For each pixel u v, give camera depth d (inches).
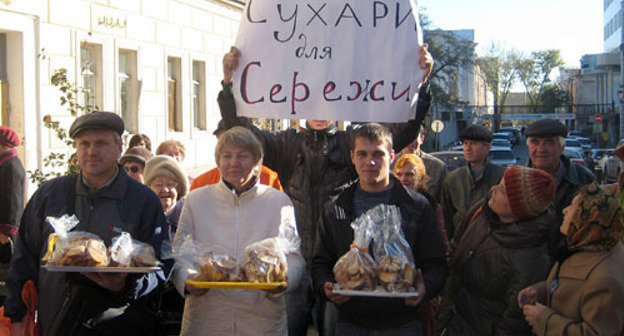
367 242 138.9
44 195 143.5
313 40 167.6
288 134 191.0
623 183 199.6
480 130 228.7
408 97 166.7
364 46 167.2
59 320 136.3
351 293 133.9
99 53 524.4
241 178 146.8
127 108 580.4
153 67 606.5
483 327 145.1
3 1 411.5
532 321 131.0
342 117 167.2
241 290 144.6
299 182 182.7
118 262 129.0
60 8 469.7
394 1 166.2
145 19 588.4
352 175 180.2
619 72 3553.2
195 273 138.1
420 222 150.6
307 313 176.9
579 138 1898.4
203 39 696.4
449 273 154.1
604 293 120.7
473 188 229.0
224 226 147.1
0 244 236.2
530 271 140.1
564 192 199.2
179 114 664.4
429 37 2048.5
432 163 268.2
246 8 170.1
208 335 144.1
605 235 122.9
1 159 239.0
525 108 3941.9
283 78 168.6
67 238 130.0
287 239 144.0
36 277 142.6
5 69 434.3
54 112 460.1
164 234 145.9
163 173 192.9
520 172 140.4
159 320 165.0
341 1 167.0
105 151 140.2
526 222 141.0
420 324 153.4
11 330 145.9
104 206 140.5
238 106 170.9
